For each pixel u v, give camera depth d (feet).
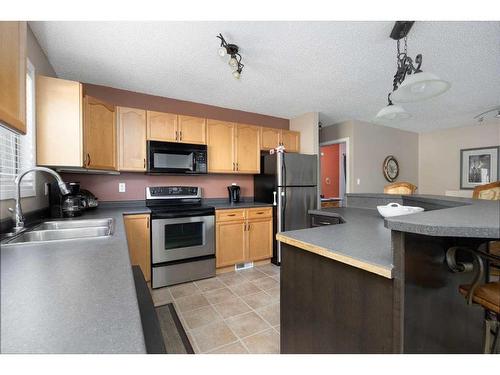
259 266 10.89
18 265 2.87
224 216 9.98
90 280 2.45
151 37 6.13
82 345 1.49
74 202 6.95
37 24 5.53
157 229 8.61
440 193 17.58
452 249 3.49
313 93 10.07
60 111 6.12
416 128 17.16
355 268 3.22
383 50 6.75
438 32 5.95
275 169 11.13
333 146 19.61
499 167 14.90
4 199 4.81
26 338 1.54
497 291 3.33
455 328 3.76
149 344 3.01
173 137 9.70
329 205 17.47
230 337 5.82
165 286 8.72
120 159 8.68
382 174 16.19
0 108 3.03
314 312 3.82
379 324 2.93
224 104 11.47
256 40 6.26
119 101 9.60
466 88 9.70
